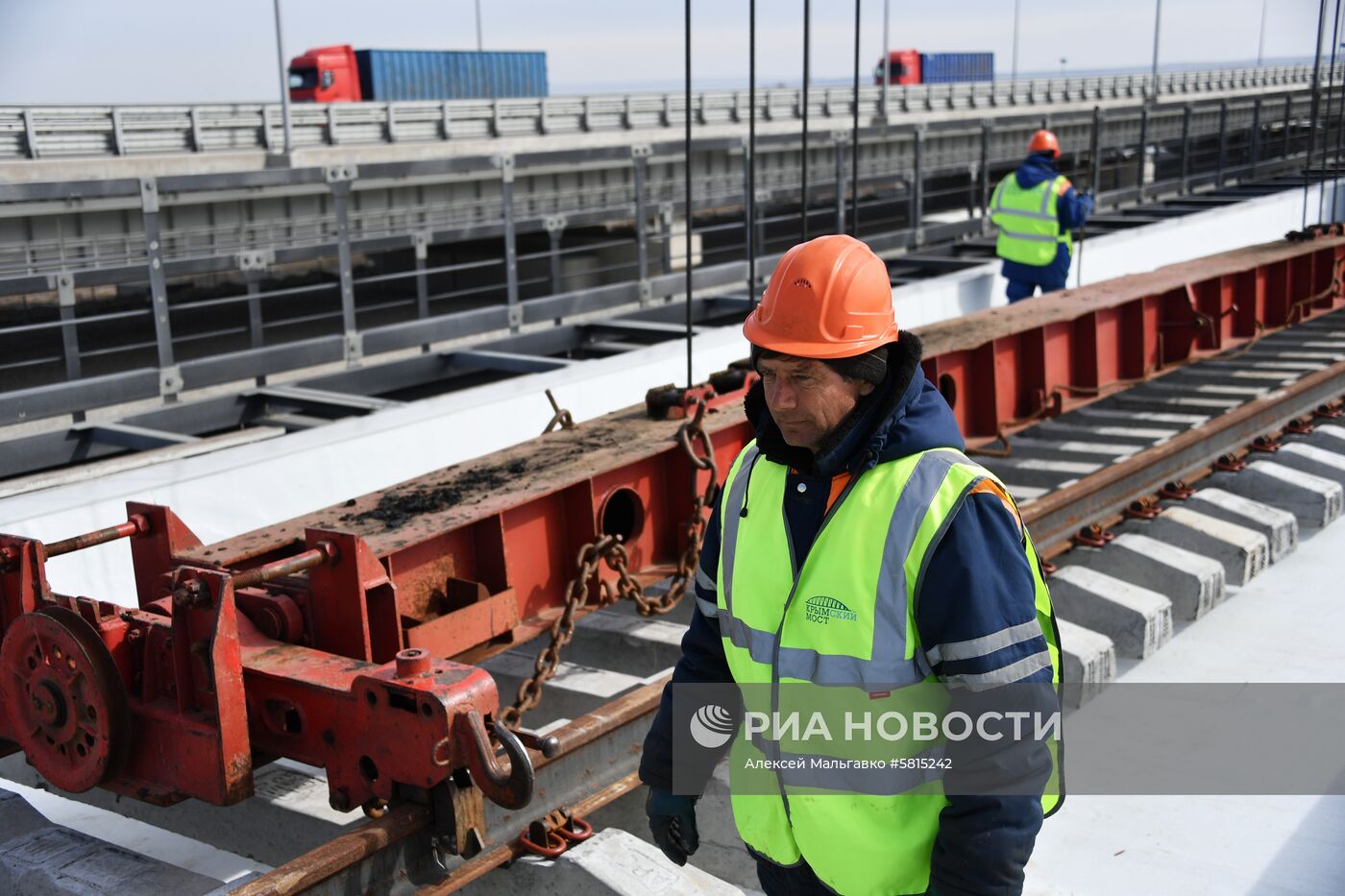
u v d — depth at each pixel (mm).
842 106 20281
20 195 7988
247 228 12273
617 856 3344
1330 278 10422
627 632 5195
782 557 2014
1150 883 3691
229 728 3059
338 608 3488
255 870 3982
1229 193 20641
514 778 2723
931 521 1842
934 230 16359
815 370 1905
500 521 4156
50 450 7449
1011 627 1811
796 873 2160
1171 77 31391
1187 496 6648
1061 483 7238
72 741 3271
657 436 4965
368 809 3070
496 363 9641
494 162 11000
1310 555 6570
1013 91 25500
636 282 12414
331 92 24266
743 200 14438
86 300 14578
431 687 2865
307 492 6445
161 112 11820
